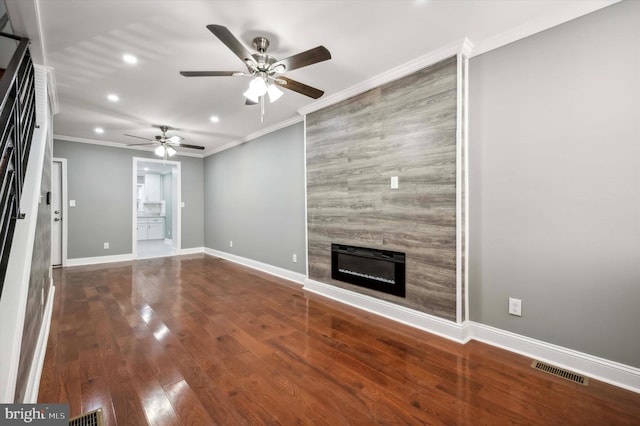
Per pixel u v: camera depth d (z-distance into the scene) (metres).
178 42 2.32
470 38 2.31
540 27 2.09
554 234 2.07
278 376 1.94
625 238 1.81
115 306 3.27
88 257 5.66
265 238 5.09
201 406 1.65
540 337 2.14
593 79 1.91
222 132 5.13
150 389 1.80
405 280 2.82
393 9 1.96
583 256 1.96
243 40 2.29
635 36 1.77
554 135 2.06
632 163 1.79
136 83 3.04
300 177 4.35
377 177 3.05
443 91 2.50
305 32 2.21
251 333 2.59
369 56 2.57
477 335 2.45
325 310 3.17
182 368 2.03
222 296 3.66
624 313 1.82
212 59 2.58
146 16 2.01
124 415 1.57
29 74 1.92
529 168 2.18
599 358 1.91
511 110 2.25
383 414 1.59
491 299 2.38
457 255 2.44
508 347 2.28
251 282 4.34
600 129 1.89
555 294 2.08
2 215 1.21
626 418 1.56
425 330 2.64
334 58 2.60
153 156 6.50
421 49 2.47
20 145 1.52
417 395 1.75
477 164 2.44
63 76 2.86
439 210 2.55
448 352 2.26
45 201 2.63
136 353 2.23
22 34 2.08
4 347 1.22
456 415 1.58
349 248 3.38
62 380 1.87
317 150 3.76
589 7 1.90
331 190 3.58
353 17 2.04
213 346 2.35
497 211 2.33
